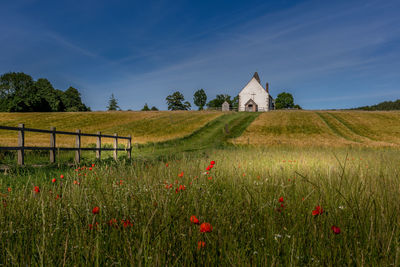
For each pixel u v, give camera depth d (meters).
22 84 83.31
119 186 3.16
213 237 1.64
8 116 59.50
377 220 1.83
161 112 71.50
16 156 9.24
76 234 1.75
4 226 1.99
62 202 2.42
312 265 1.43
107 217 2.08
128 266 1.46
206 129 43.84
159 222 1.86
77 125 51.09
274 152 14.81
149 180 3.22
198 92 134.50
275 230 1.83
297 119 54.56
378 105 165.62
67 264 1.46
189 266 1.43
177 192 2.54
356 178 2.78
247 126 47.22
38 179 4.73
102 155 15.33
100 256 1.52
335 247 1.59
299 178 3.52
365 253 1.49
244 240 1.72
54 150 8.84
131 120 55.94
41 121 54.69
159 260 1.31
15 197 2.79
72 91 102.94
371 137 38.06
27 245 1.65
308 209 2.14
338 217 1.93
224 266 1.43
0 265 1.45
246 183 3.19
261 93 80.56
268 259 1.53
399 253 1.39
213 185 3.31
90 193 2.80
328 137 37.88
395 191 2.29
